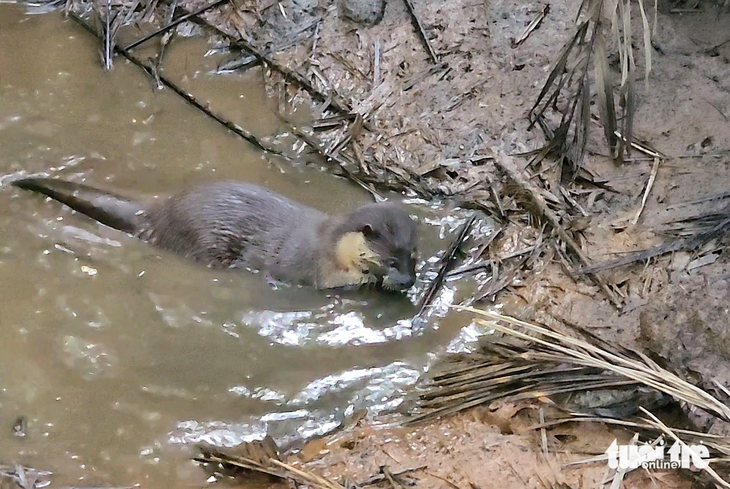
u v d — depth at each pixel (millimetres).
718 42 8805
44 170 7758
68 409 6137
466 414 6125
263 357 6625
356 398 6379
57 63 8820
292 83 8859
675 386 5504
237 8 9438
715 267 6859
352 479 5672
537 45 8977
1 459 5789
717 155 7863
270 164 8094
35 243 7141
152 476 5785
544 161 8062
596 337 6516
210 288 7055
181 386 6352
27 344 6484
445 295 7141
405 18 9289
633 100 7480
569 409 5945
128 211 7309
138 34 9266
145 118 8375
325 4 9422
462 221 7707
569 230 7469
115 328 6664
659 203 7609
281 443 6059
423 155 8227
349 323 6930
